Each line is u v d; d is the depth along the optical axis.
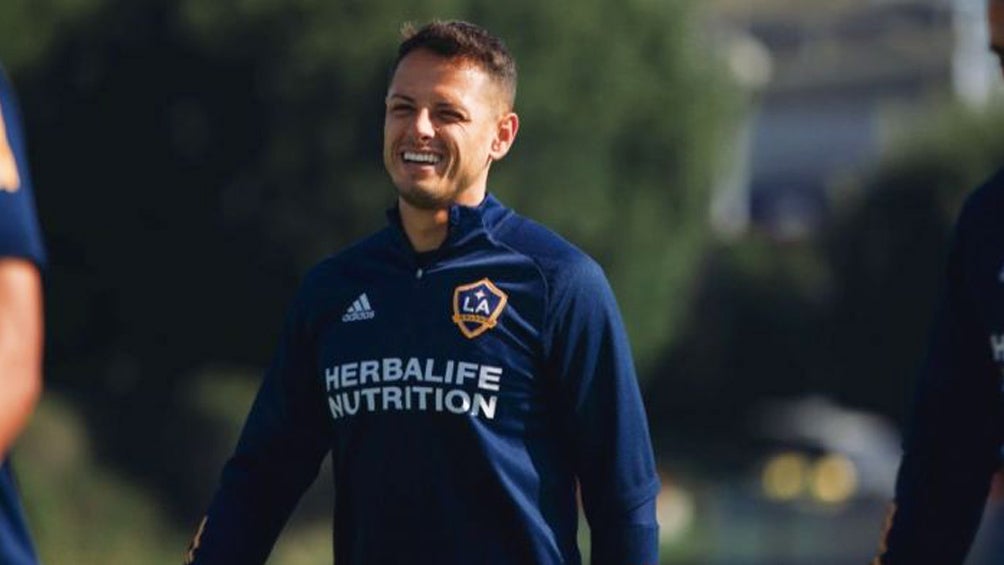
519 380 13.30
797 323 115.94
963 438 13.87
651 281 91.62
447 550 13.26
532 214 85.69
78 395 84.94
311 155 81.69
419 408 13.30
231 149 82.31
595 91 87.12
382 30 81.38
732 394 117.06
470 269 13.41
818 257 115.19
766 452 108.44
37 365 10.17
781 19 175.12
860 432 107.31
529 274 13.38
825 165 164.88
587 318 13.35
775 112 167.12
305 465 14.29
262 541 14.28
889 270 111.81
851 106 165.00
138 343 85.31
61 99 82.50
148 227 83.50
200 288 84.06
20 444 79.62
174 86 82.12
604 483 13.56
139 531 80.62
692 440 115.94
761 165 166.88
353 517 13.65
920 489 13.96
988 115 110.88
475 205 13.56
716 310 116.88
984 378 13.77
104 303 84.94
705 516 75.38
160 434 84.56
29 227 10.27
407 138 13.44
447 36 13.52
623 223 89.25
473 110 13.45
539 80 85.19
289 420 14.12
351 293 13.62
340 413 13.61
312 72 81.19
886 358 112.81
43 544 74.81
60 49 82.44
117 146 82.75
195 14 80.81
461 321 13.33
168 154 82.69
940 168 110.19
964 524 14.00
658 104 89.75
